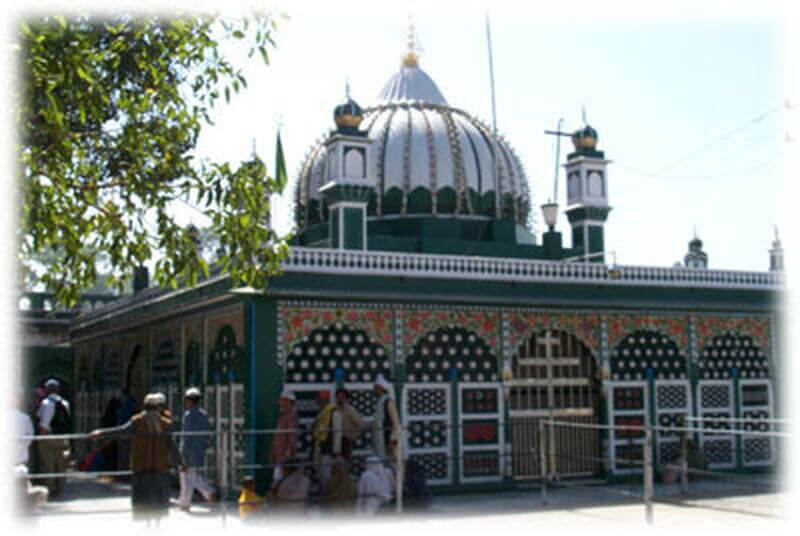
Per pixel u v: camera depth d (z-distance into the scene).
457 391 12.15
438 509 10.10
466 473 12.02
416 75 17.86
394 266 11.78
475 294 12.22
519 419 12.54
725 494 11.36
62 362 21.03
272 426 11.01
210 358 12.55
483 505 10.47
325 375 11.47
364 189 14.38
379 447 10.32
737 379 14.19
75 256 6.90
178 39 7.39
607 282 13.15
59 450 11.75
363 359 11.70
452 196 16.11
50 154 6.66
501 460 12.23
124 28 7.46
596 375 13.16
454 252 15.60
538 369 12.81
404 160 16.16
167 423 8.23
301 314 11.35
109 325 16.80
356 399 11.59
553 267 12.82
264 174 7.39
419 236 15.70
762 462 14.18
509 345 12.52
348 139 14.39
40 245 6.65
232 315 11.81
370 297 11.48
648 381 13.46
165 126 7.49
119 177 7.56
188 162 7.25
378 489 9.41
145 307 14.63
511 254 16.00
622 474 12.94
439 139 16.36
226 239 7.29
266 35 7.32
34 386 20.70
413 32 18.69
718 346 14.17
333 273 11.39
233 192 7.23
